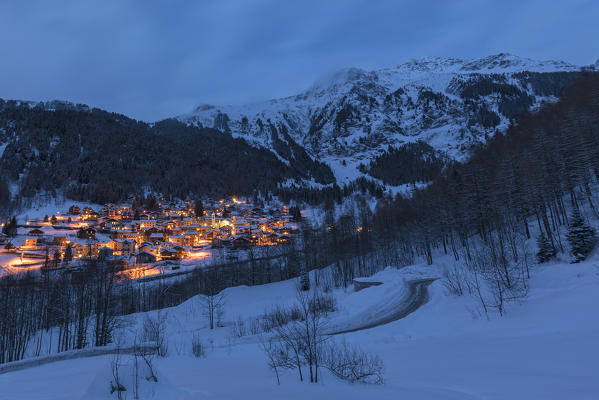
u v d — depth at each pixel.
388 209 106.50
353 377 8.01
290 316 31.23
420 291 37.50
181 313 44.47
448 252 64.38
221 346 22.42
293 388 7.07
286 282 62.88
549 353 8.76
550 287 21.39
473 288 26.67
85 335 33.78
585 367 6.93
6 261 95.12
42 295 47.84
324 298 38.81
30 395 9.51
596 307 13.65
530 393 5.57
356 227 101.38
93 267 51.97
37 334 40.16
